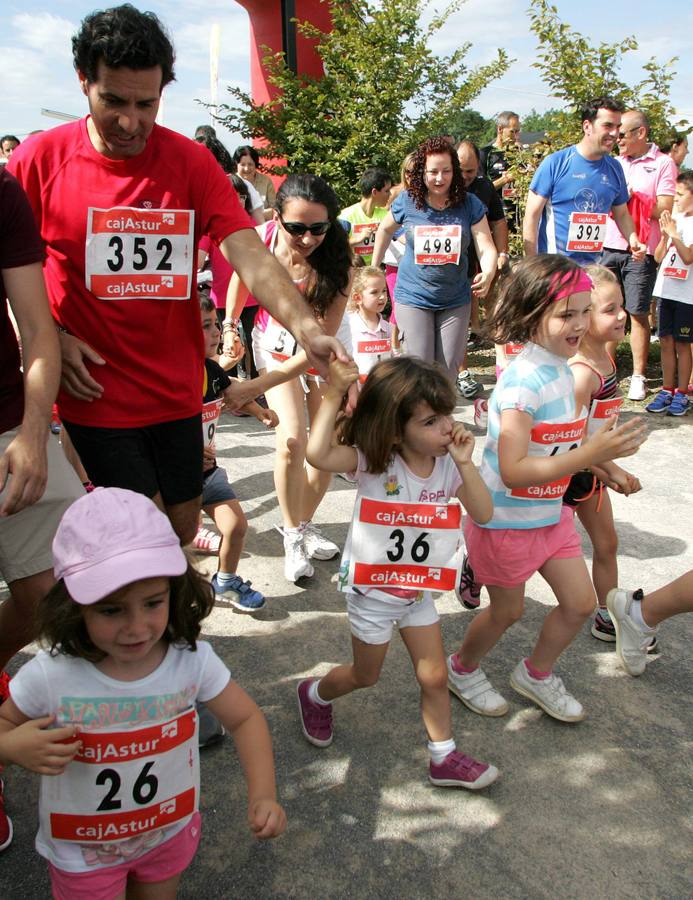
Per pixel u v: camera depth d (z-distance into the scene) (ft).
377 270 18.30
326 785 9.00
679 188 22.40
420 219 18.51
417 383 7.91
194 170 8.48
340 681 9.18
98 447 8.88
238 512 12.16
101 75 7.18
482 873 7.86
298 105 37.09
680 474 18.85
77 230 8.19
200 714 9.49
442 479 8.61
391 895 7.60
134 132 7.61
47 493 7.83
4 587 13.29
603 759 9.46
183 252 8.55
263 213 26.45
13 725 5.89
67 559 5.60
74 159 8.12
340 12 37.19
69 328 8.64
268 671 11.07
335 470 8.39
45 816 6.07
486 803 8.75
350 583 8.57
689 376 22.94
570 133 28.73
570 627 9.68
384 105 36.04
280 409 13.19
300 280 11.90
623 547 15.03
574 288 8.76
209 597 6.38
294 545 13.58
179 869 6.54
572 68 28.53
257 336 13.70
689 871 7.92
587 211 19.48
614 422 9.64
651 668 11.26
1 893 7.55
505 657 11.50
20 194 7.43
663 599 10.48
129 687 5.91
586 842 8.25
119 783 5.98
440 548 8.42
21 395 8.01
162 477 9.31
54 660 5.88
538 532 9.43
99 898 6.13
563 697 10.07
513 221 31.35
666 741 9.77
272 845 8.17
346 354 7.91
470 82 36.68
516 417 8.82
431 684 8.66
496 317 9.50
